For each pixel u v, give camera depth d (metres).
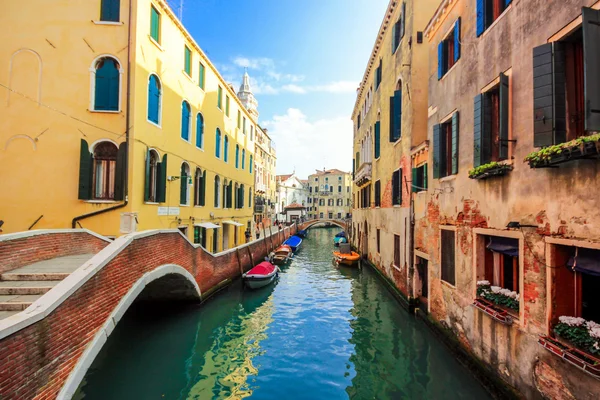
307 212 67.94
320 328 9.70
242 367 7.43
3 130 9.69
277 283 15.56
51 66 9.85
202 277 11.03
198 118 14.89
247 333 9.36
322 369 7.26
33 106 9.76
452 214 7.30
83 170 9.61
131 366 7.47
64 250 7.38
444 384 6.32
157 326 9.77
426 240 9.05
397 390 6.24
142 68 10.24
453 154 7.18
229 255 13.93
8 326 3.49
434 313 8.35
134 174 9.82
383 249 14.84
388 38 14.32
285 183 58.78
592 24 3.52
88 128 9.76
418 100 10.65
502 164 5.14
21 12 9.89
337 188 67.50
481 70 6.13
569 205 3.96
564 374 4.00
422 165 9.80
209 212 15.91
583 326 3.92
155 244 7.61
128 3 9.98
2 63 9.78
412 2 10.80
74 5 9.94
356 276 17.20
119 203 9.65
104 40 9.89
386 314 10.70
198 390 6.52
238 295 12.90
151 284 9.45
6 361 3.45
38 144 9.71
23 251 6.34
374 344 8.40
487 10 5.95
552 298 4.25
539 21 4.55
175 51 12.30
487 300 5.79
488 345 5.70
